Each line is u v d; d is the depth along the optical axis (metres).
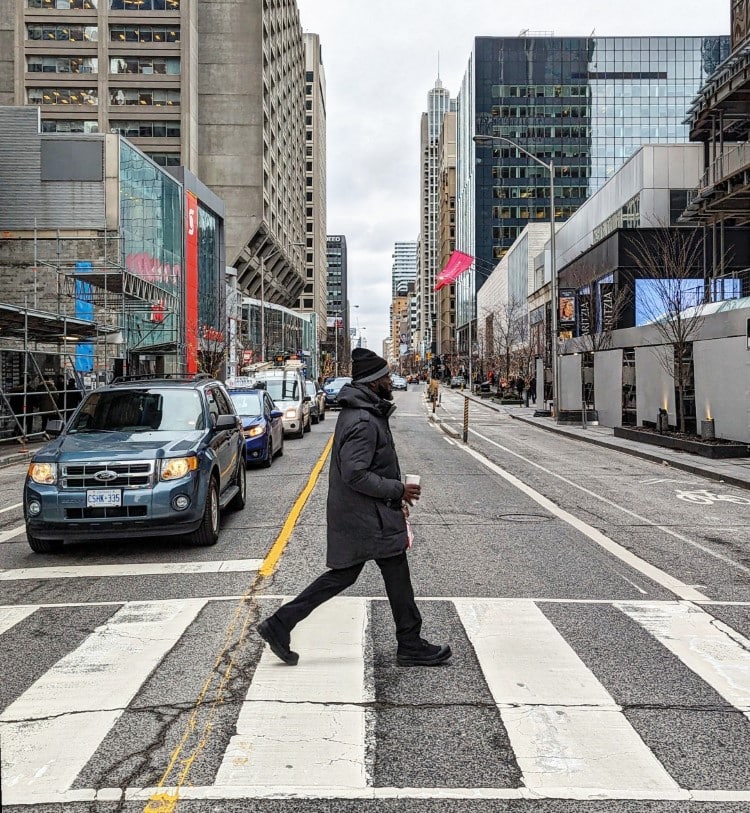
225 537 9.15
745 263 37.31
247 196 72.25
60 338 26.56
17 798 3.25
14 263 35.00
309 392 30.75
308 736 3.81
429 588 6.78
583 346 35.28
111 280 26.66
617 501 12.19
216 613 6.01
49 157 35.06
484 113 119.00
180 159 66.25
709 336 22.12
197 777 3.42
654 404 25.33
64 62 65.69
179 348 35.56
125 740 3.79
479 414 41.72
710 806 3.20
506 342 67.50
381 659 4.92
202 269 51.62
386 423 4.74
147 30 66.06
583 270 43.94
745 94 29.52
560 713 4.11
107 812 3.15
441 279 91.56
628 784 3.37
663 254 32.31
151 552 8.35
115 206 35.12
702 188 32.56
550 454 20.09
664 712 4.14
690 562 7.92
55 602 6.43
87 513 7.80
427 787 3.33
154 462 7.91
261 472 15.54
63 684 4.55
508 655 5.02
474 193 119.38
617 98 118.19
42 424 25.80
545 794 3.28
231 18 72.38
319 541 8.84
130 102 66.06
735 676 4.69
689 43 116.31
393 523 4.65
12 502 12.52
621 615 5.99
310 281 140.75
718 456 17.72
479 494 12.74
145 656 5.03
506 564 7.73
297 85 106.38
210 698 4.31
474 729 3.90
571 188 118.38
